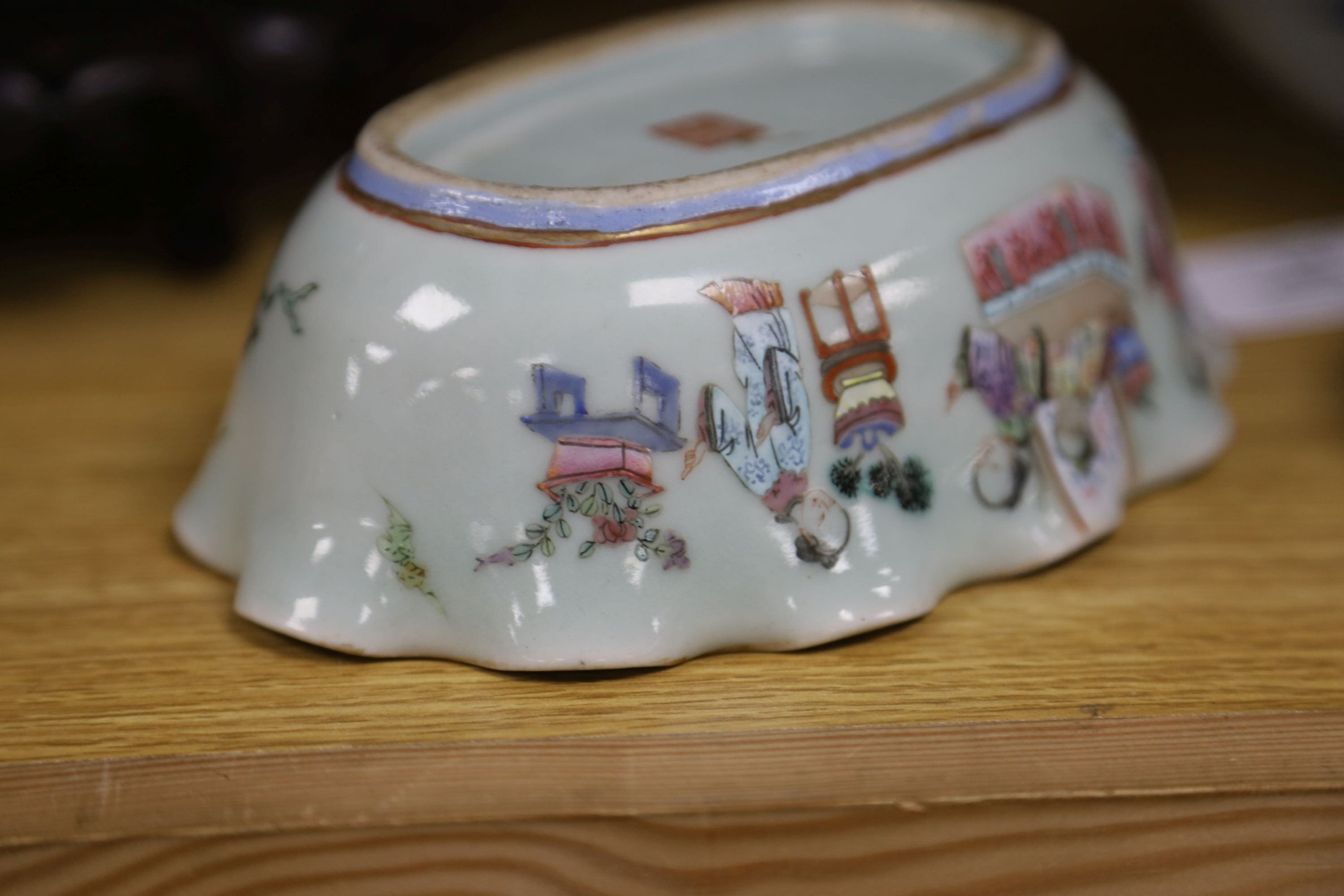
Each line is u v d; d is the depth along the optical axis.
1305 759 0.51
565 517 0.53
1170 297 0.67
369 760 0.51
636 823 0.50
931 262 0.56
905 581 0.55
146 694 0.55
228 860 0.50
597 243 0.52
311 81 0.80
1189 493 0.68
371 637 0.55
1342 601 0.60
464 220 0.53
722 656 0.56
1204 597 0.60
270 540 0.57
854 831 0.50
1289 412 0.75
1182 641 0.57
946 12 0.73
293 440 0.56
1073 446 0.60
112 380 0.82
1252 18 0.97
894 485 0.55
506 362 0.52
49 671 0.57
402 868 0.50
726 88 0.71
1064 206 0.61
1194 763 0.51
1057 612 0.59
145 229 0.94
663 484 0.52
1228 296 0.86
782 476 0.53
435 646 0.55
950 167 0.58
